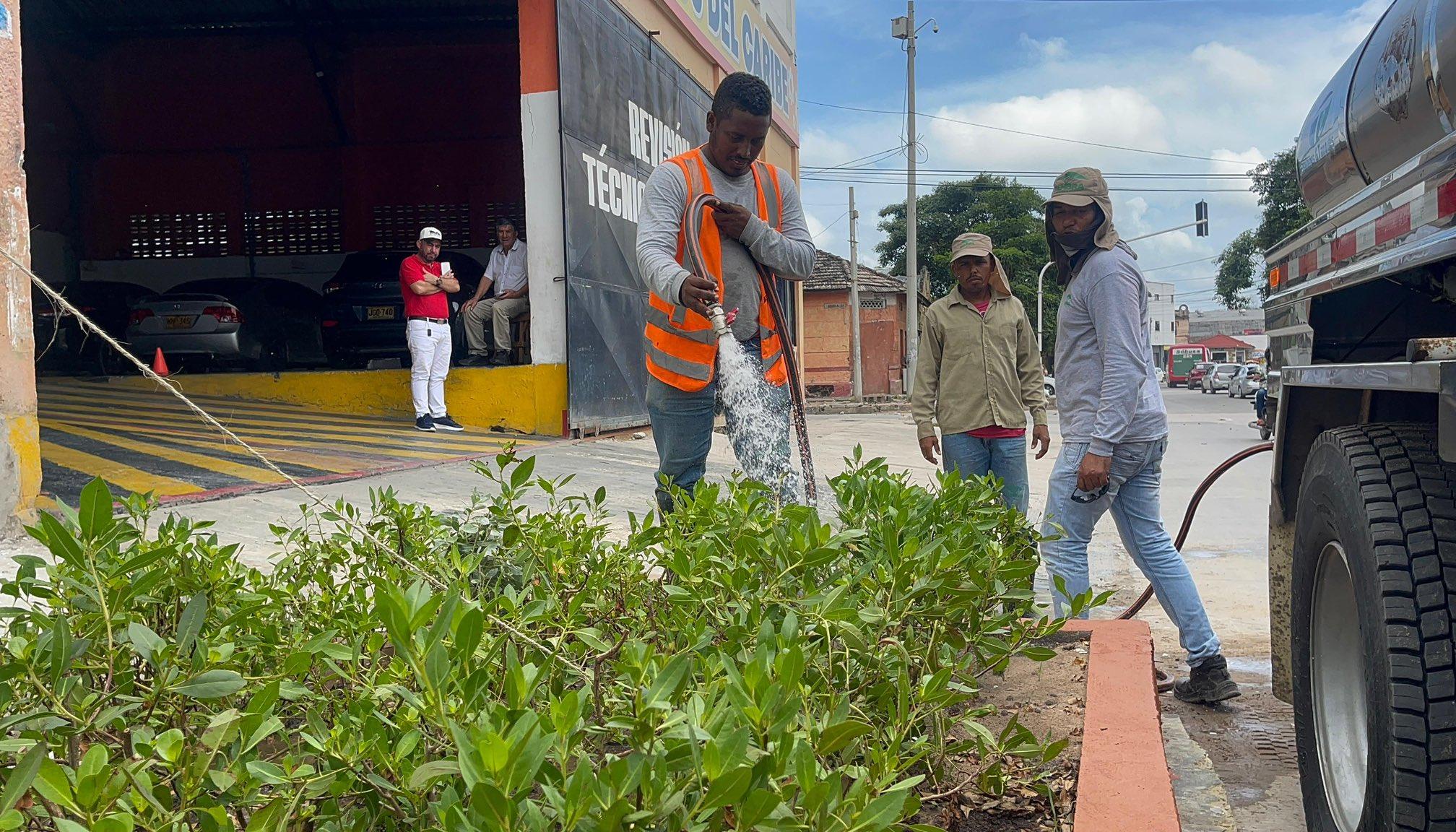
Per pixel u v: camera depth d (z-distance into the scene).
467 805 1.43
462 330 13.67
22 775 1.20
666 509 3.83
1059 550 4.51
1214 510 9.52
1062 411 4.55
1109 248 4.36
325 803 1.46
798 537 2.16
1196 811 3.08
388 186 19.78
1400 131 2.68
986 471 5.58
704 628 2.11
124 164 19.48
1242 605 5.80
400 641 1.42
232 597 2.23
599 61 11.92
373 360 14.68
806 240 3.94
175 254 19.67
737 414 3.47
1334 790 2.62
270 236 19.81
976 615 2.45
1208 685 4.18
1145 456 4.32
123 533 1.99
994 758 2.45
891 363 46.69
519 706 1.37
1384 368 2.30
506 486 3.07
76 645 1.60
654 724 1.39
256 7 17.75
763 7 20.11
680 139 14.90
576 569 2.63
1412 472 2.25
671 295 3.45
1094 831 2.00
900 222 61.25
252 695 1.91
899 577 2.23
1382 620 2.14
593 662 2.08
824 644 1.97
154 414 10.50
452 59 19.50
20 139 4.95
